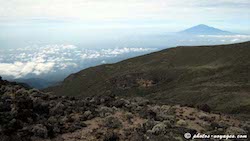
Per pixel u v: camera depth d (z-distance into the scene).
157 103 26.41
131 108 21.67
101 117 19.03
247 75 114.38
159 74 157.00
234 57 146.38
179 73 150.75
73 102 21.72
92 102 22.81
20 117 16.19
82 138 15.55
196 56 175.62
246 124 21.20
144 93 139.12
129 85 151.88
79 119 18.19
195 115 21.91
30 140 14.28
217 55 162.38
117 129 17.05
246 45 155.50
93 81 184.62
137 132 16.34
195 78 137.12
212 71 137.88
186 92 108.44
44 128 15.40
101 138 15.69
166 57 189.75
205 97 91.62
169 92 118.62
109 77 177.88
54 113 18.66
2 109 16.80
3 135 13.73
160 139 15.34
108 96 25.52
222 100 81.75
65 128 16.48
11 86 22.77
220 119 21.72
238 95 82.81
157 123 17.70
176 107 24.33
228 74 123.38
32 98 19.94
